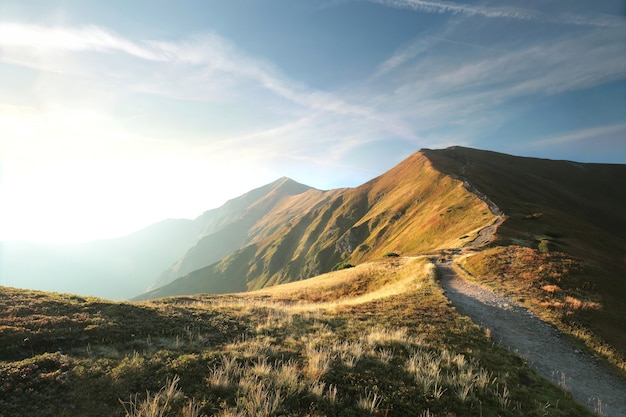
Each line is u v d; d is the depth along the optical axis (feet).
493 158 556.51
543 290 86.43
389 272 136.77
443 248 177.58
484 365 41.73
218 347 39.65
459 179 357.41
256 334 46.78
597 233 174.09
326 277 169.17
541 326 66.39
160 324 46.80
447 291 87.81
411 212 387.75
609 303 80.64
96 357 33.53
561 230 173.27
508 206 231.71
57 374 28.68
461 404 31.71
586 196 440.86
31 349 34.14
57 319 41.91
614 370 51.96
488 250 128.06
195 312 56.59
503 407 32.55
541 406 34.94
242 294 135.95
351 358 37.09
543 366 48.85
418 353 41.57
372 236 421.18
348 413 27.66
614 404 41.65
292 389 29.40
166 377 30.04
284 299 120.98
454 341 48.62
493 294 86.12
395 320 57.21
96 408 24.91
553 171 533.96
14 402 24.70
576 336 62.49
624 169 547.90
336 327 52.90
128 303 59.47
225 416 24.56
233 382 30.19
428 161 513.04
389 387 32.55
